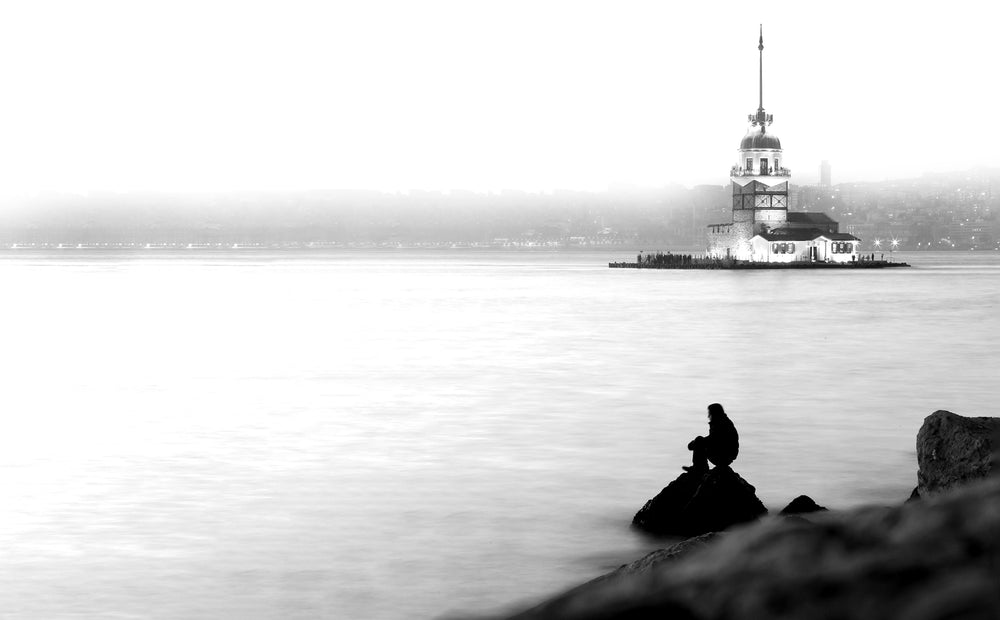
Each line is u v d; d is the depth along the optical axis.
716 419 25.31
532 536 25.62
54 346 82.06
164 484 32.06
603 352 76.56
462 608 20.44
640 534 25.59
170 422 44.59
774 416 45.81
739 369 65.38
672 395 53.12
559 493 30.48
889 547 1.93
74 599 21.36
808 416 45.81
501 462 35.34
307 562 23.67
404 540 25.44
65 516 28.06
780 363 68.81
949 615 1.72
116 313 123.38
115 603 21.08
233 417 46.00
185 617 20.20
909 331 95.69
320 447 38.41
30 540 25.73
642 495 30.16
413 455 36.78
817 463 34.72
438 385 57.50
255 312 125.19
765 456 36.00
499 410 47.94
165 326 103.25
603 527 26.41
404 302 146.88
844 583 1.87
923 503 2.09
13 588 22.05
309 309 131.00
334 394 53.78
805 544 2.00
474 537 25.61
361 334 93.38
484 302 147.00
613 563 23.36
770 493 30.36
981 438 20.73
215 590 21.81
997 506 1.91
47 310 129.00
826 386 56.81
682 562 2.17
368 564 23.47
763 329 98.69
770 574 1.96
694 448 25.72
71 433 41.75
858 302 144.12
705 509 24.89
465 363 69.19
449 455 36.75
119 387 57.19
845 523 2.07
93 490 31.20
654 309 130.38
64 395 53.94
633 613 2.01
